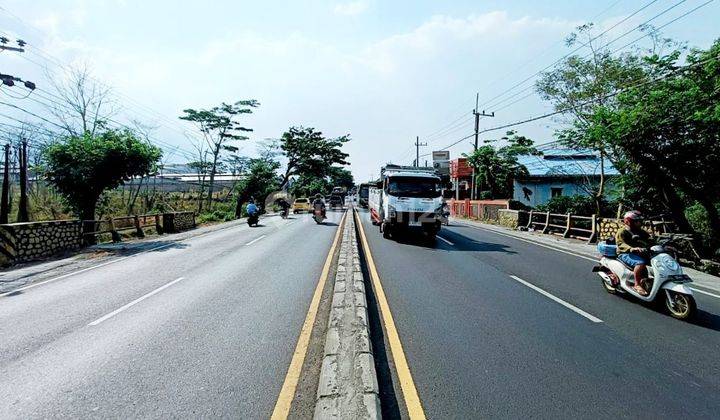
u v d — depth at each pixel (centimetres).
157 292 764
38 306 689
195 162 3844
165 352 469
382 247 1323
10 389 388
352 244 1270
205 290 769
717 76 1050
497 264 1034
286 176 5016
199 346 485
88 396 371
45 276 968
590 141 1423
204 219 2817
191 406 349
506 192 3048
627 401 361
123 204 2678
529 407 348
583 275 911
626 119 1131
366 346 439
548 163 3166
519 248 1352
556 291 758
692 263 1056
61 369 430
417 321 571
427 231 1509
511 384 389
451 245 1398
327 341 457
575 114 1955
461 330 537
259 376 405
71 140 1572
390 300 680
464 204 3203
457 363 435
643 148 1167
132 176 1691
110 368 429
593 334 529
